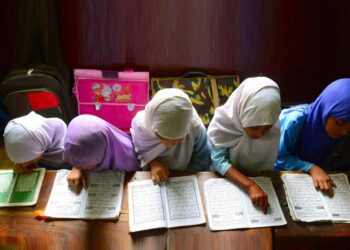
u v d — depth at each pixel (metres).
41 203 1.36
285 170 1.53
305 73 2.30
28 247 1.28
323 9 2.08
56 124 1.56
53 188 1.40
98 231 1.29
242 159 1.45
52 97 2.06
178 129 1.27
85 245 1.27
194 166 1.59
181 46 2.20
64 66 2.19
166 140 1.32
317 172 1.44
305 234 1.29
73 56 2.21
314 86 2.34
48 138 1.49
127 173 1.45
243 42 2.19
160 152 1.45
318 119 1.44
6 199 1.38
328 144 1.53
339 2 2.06
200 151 1.53
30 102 2.05
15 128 1.42
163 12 2.09
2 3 1.98
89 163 1.37
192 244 1.27
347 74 2.28
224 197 1.37
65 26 2.10
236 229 1.30
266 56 2.24
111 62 2.25
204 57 2.24
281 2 2.07
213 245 1.27
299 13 2.10
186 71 2.30
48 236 1.29
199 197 1.37
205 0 2.06
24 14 1.98
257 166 1.49
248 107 1.22
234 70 2.29
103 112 2.34
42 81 2.02
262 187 1.40
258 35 2.17
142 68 2.28
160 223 1.30
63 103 2.15
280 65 2.27
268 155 1.43
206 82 2.28
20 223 1.32
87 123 1.38
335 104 1.35
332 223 1.32
